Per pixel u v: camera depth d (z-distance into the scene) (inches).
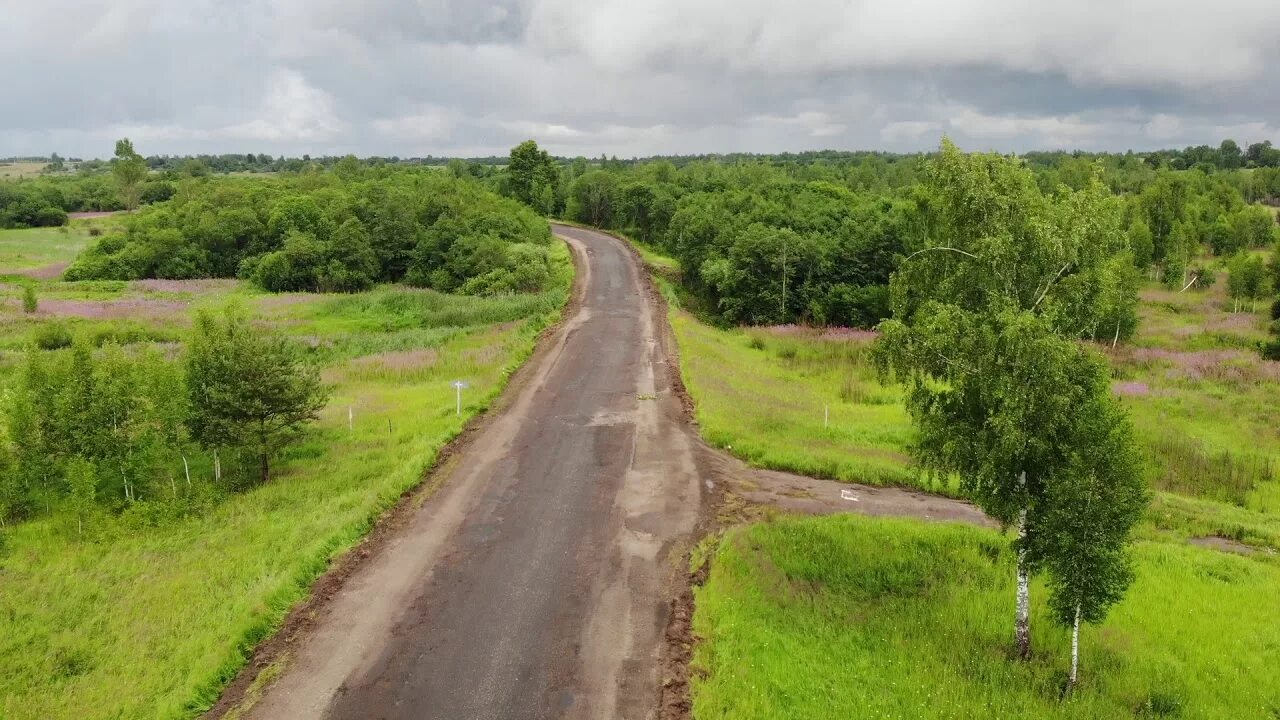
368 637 495.5
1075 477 454.3
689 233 2284.7
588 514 682.8
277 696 439.2
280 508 696.4
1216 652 526.3
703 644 490.6
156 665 463.5
